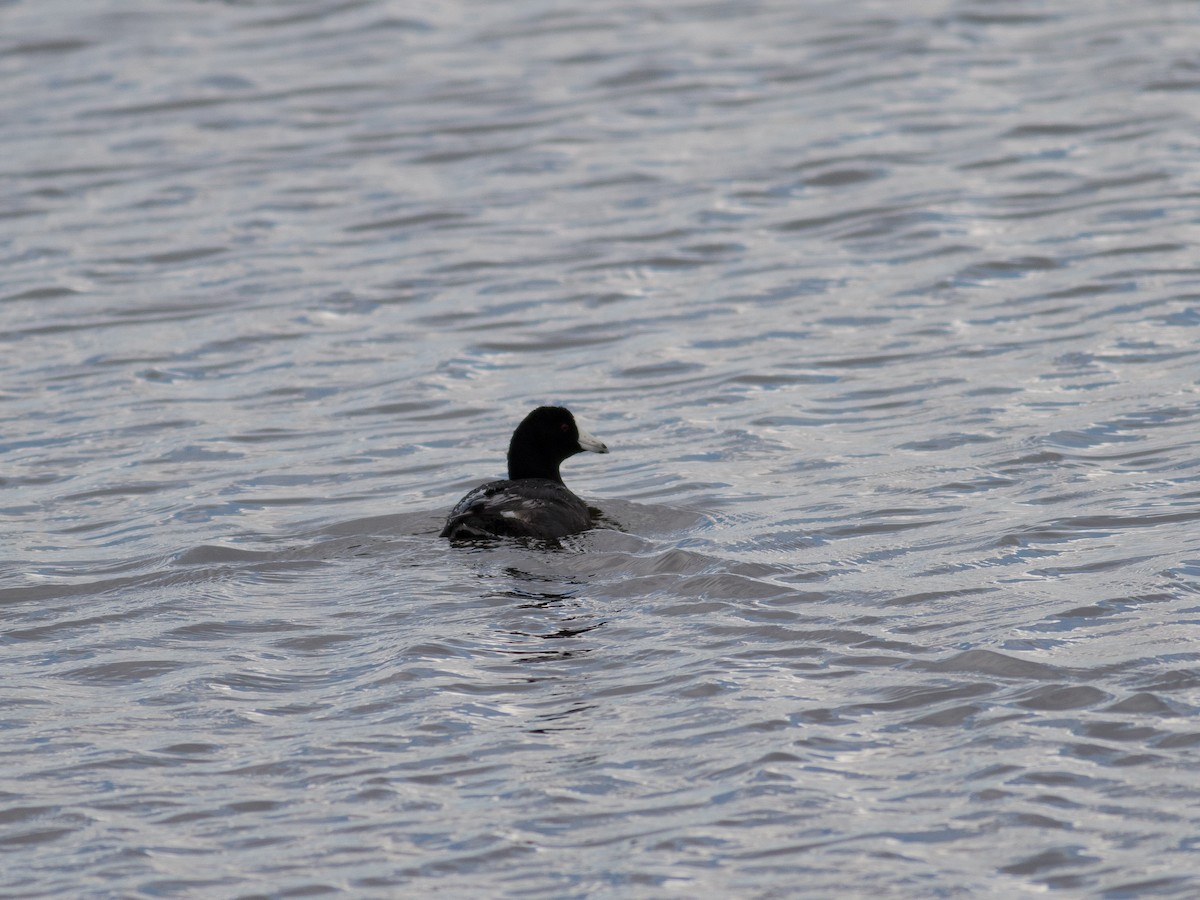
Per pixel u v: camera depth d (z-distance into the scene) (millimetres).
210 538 15734
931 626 12672
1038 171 28516
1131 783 10117
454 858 9656
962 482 16438
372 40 38906
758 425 18828
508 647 12570
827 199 27922
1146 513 15148
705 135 31625
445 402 20344
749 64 35969
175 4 42312
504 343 22500
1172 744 10555
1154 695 11188
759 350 21609
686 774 10508
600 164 30328
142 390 21156
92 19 41031
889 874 9344
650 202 28234
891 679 11727
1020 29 37344
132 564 15086
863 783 10320
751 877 9375
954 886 9211
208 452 18844
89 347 22828
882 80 34281
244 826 10102
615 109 33438
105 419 20125
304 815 10211
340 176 30266
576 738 11031
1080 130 30469
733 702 11445
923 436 18031
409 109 33875
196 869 9641
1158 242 24641
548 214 27953
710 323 22812
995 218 26422
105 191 29797
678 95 34125
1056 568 13883
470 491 15961
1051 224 25922
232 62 37438
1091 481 16188
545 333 22812
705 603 13336
